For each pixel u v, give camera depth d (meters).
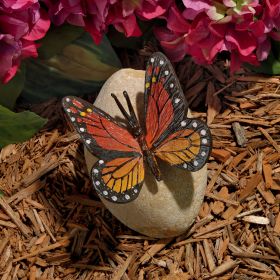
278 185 0.91
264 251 0.87
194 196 0.85
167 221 0.85
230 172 0.92
